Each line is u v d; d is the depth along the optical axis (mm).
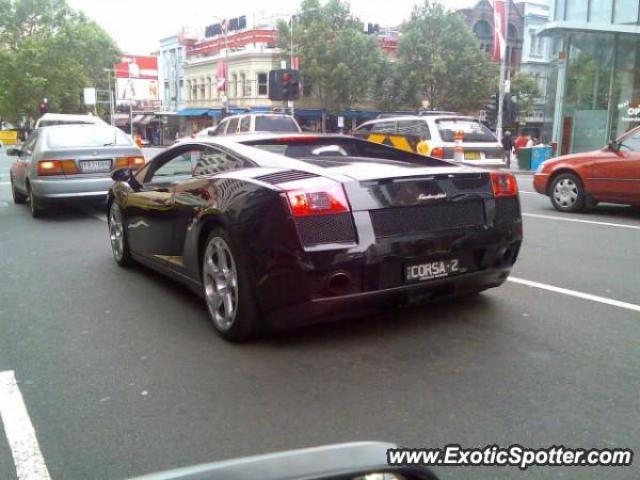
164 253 5406
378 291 3982
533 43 57312
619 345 4172
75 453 2928
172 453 2916
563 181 10703
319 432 3080
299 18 50438
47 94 66812
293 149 5230
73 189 10047
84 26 69875
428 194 4168
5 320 4922
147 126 70125
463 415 3219
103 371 3881
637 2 22484
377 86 49719
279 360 3994
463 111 49031
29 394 3561
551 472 2707
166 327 4695
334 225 3859
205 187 4613
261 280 3969
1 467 2824
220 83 50688
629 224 9375
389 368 3834
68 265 6844
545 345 4180
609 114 21703
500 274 4664
